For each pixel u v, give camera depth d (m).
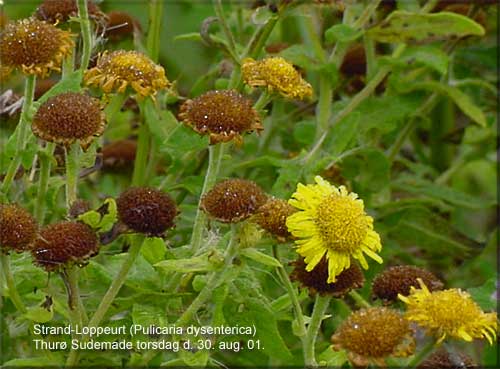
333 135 0.39
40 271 0.30
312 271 0.28
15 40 0.30
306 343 0.28
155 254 0.30
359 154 0.40
